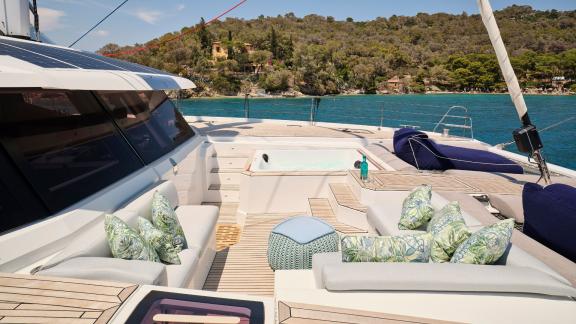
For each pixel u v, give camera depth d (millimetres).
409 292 1813
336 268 1862
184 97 51688
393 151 5855
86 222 2471
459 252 2094
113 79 2666
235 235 4363
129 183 3201
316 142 6516
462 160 4902
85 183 2805
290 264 3012
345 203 4090
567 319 1694
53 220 2283
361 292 1796
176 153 4477
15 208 2189
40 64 2359
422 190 3092
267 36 89188
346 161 6410
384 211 3391
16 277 1709
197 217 3379
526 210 2768
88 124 3369
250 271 3303
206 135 6715
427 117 30344
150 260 2205
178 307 1545
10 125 2545
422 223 2934
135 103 4508
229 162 5965
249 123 8711
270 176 4801
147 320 1436
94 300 1534
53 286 1634
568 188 2547
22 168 2408
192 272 2525
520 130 3537
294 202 4914
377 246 2043
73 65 2658
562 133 20516
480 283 1803
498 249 1986
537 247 2332
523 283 1803
